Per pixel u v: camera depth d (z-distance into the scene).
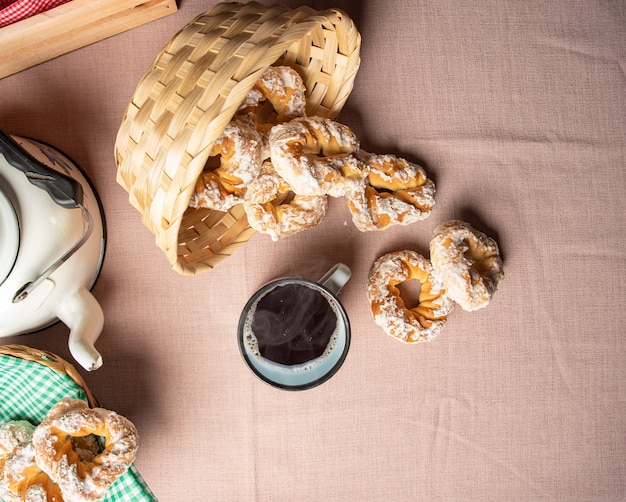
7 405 0.80
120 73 0.81
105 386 0.82
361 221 0.79
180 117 0.68
